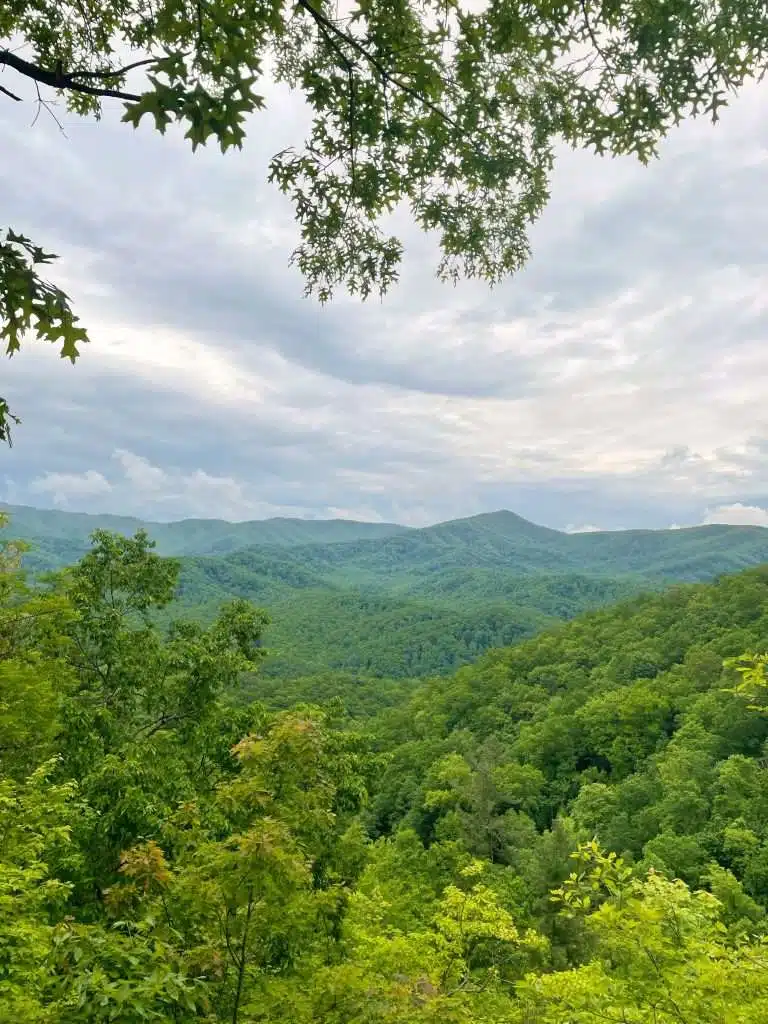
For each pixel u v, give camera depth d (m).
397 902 23.06
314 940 9.09
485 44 3.12
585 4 2.95
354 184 3.72
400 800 49.84
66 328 2.29
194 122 1.97
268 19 2.27
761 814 34.12
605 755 53.25
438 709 75.62
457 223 4.10
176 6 2.06
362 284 4.25
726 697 50.16
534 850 30.94
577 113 3.45
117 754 10.38
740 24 2.94
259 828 3.89
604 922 5.22
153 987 3.17
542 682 75.12
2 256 2.15
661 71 3.16
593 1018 4.98
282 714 4.66
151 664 12.34
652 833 37.31
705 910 5.57
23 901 5.32
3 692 7.39
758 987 4.73
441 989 7.13
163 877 3.95
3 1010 3.69
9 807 6.35
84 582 12.14
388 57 3.10
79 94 3.64
